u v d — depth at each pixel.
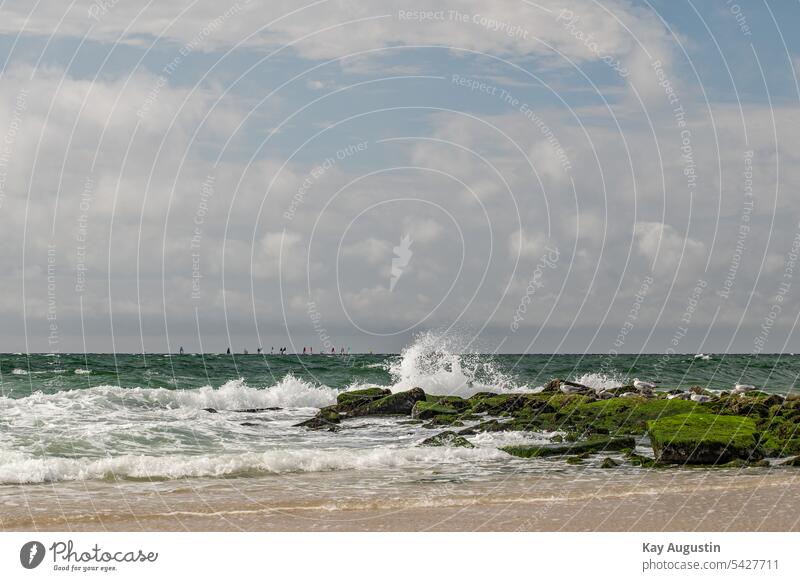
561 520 12.59
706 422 19.95
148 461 17.14
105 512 13.08
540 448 19.78
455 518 12.70
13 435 20.12
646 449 20.62
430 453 19.38
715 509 13.28
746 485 15.30
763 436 19.38
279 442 21.88
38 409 24.67
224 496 14.39
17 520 12.52
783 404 25.55
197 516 12.85
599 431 23.20
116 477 16.02
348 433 24.28
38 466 16.19
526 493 14.59
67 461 16.73
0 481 15.42
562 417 25.38
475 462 18.61
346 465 17.89
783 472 16.86
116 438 20.56
